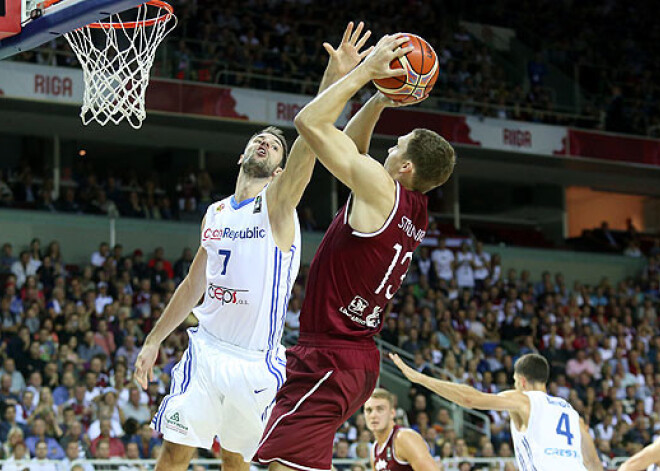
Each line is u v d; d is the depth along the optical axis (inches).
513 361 709.9
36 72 670.5
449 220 939.3
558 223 991.6
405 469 247.8
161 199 778.2
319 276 166.4
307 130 155.1
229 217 180.5
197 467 443.5
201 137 805.2
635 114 927.0
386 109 783.7
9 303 584.4
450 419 604.7
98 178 809.5
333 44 860.6
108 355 574.2
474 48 928.3
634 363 741.9
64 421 488.4
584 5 1047.6
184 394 182.1
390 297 167.8
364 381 166.4
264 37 821.9
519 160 872.3
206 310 183.3
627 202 1048.8
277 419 166.1
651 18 1063.0
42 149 791.1
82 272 671.1
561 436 254.2
